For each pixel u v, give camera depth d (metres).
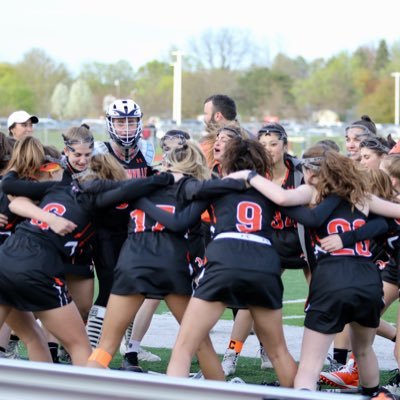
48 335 13.01
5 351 12.81
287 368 10.41
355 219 10.52
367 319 10.52
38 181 11.30
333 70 135.75
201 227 12.45
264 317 10.27
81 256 11.85
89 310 12.33
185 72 127.25
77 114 132.00
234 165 10.71
